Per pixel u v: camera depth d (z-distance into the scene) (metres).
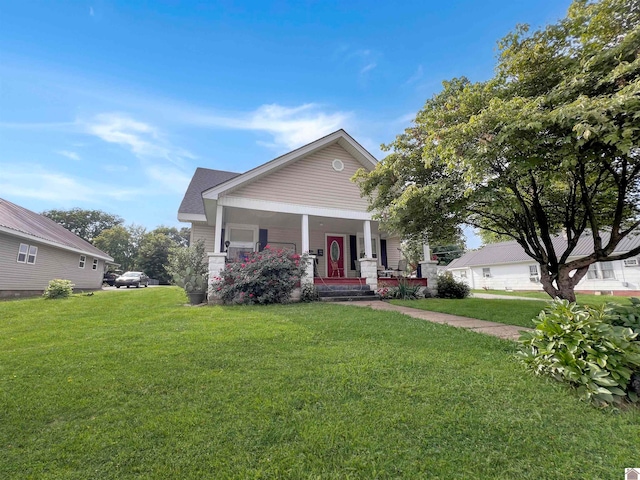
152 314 6.37
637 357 2.56
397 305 8.20
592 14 4.28
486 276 24.53
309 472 1.73
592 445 1.97
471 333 4.59
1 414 2.32
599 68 4.20
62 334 4.65
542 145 4.28
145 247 36.94
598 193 6.12
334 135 10.84
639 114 3.17
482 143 4.21
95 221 46.38
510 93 5.09
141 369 3.14
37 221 16.64
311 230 13.04
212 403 2.46
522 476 1.71
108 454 1.89
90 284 20.06
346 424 2.17
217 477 1.70
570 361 2.73
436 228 7.35
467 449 1.92
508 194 5.31
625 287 15.82
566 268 5.91
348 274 13.17
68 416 2.30
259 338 4.22
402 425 2.16
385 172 7.21
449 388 2.70
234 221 11.79
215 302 8.43
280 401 2.48
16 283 12.55
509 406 2.42
